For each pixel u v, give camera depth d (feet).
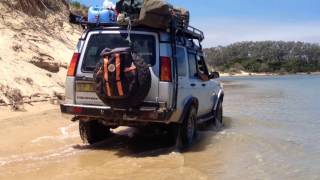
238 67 629.10
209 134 35.27
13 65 51.08
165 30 28.02
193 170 23.76
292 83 193.77
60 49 69.00
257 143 32.04
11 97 43.24
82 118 28.66
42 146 29.76
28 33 64.34
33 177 22.36
